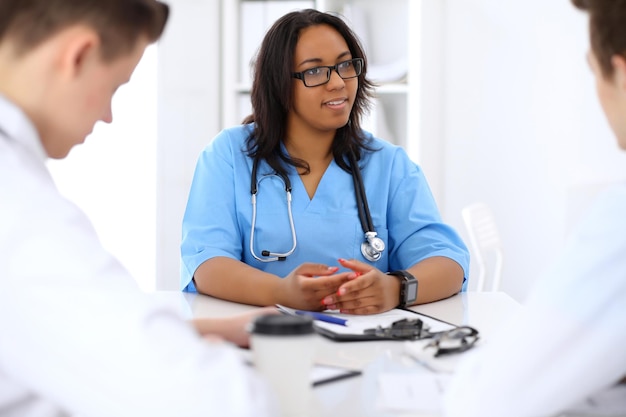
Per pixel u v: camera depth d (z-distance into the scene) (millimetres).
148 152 3057
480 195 3088
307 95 1738
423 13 2994
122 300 732
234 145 1842
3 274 720
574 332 819
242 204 1785
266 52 1776
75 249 738
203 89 3064
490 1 2996
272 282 1548
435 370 1065
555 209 2898
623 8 843
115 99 3025
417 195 1848
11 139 799
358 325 1323
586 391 829
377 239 1762
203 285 1658
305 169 1810
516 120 3002
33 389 762
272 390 840
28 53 805
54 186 817
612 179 2713
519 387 831
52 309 716
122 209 3062
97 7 807
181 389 711
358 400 945
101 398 723
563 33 2842
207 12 3035
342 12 3059
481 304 1580
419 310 1519
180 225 3082
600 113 2740
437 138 3072
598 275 819
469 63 3041
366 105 1878
